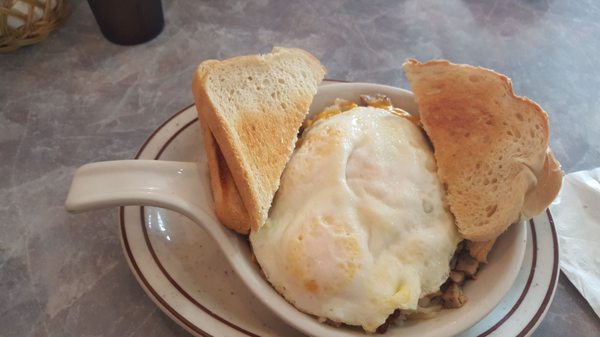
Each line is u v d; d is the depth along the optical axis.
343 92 0.32
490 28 0.50
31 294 0.28
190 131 0.31
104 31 0.44
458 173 0.27
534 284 0.27
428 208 0.26
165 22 0.47
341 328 0.24
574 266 0.30
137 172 0.25
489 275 0.26
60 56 0.43
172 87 0.41
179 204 0.24
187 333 0.27
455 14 0.51
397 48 0.47
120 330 0.27
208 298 0.25
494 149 0.27
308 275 0.24
